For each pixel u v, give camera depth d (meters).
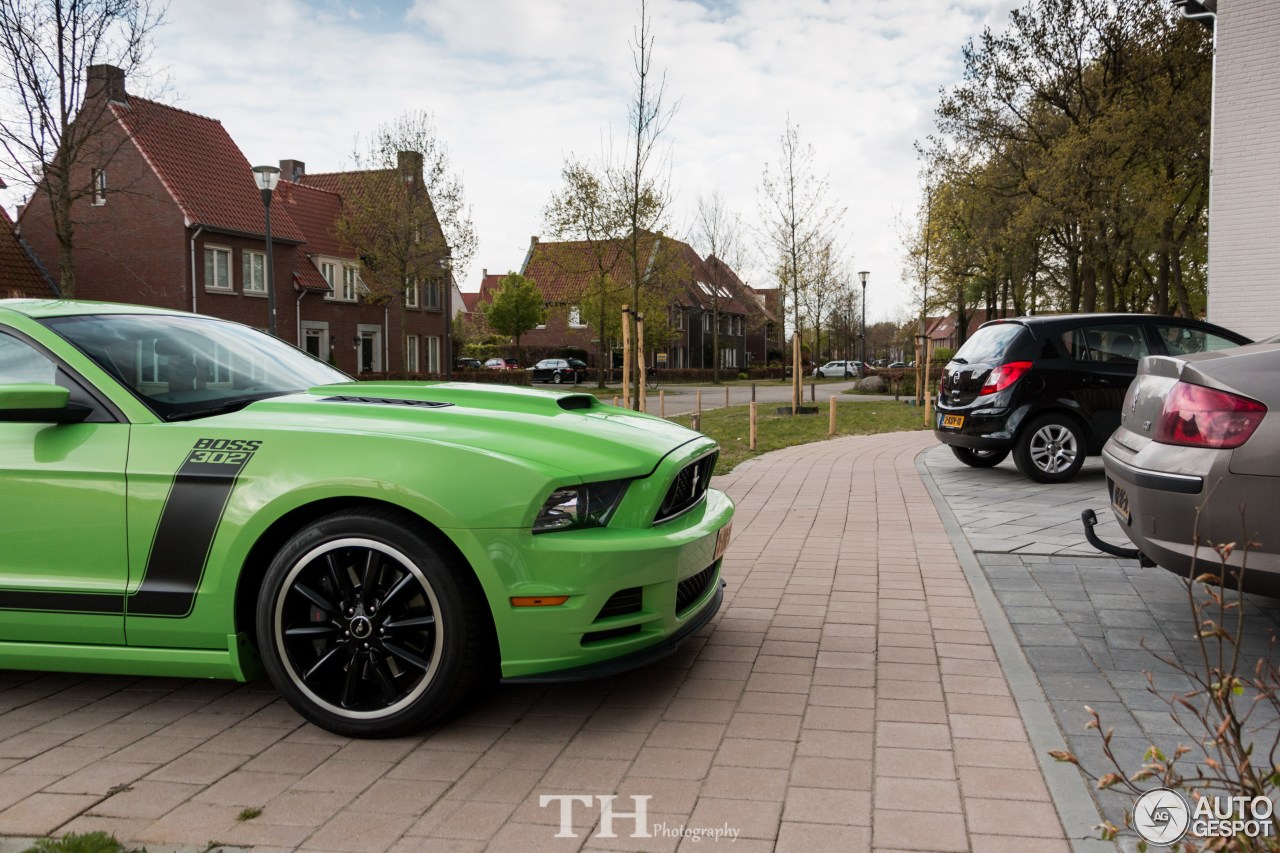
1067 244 26.42
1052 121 26.36
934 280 34.12
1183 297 27.84
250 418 3.20
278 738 3.03
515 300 58.34
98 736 3.05
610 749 2.91
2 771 2.79
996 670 3.59
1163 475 3.59
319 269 39.28
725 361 74.81
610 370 54.78
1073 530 6.23
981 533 6.23
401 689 3.01
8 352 3.36
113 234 32.56
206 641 3.07
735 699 3.33
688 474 3.45
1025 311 37.62
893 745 2.90
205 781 2.71
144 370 3.41
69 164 17.36
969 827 2.38
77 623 3.12
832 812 2.47
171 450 3.09
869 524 6.75
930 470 9.83
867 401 28.66
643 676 3.58
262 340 4.25
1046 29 25.45
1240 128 14.09
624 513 3.05
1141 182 24.19
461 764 2.81
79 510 3.11
